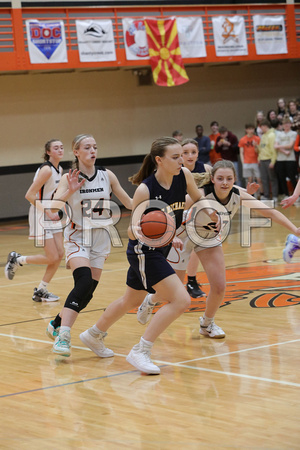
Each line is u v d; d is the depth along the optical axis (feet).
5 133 71.20
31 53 64.75
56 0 72.18
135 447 12.77
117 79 77.71
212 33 74.43
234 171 20.04
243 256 38.73
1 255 45.80
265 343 20.42
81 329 23.65
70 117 74.90
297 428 13.39
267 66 86.28
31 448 12.98
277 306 25.53
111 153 77.66
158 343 21.09
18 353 20.92
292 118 69.21
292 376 16.98
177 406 15.12
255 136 69.21
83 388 16.92
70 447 12.94
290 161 66.69
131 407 15.23
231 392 15.94
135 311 26.53
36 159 73.05
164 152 17.16
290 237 20.70
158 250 17.72
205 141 72.38
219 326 22.94
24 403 15.90
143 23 69.92
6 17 69.67
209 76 82.94
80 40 67.00
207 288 29.89
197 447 12.62
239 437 13.03
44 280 29.55
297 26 78.38
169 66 70.79
